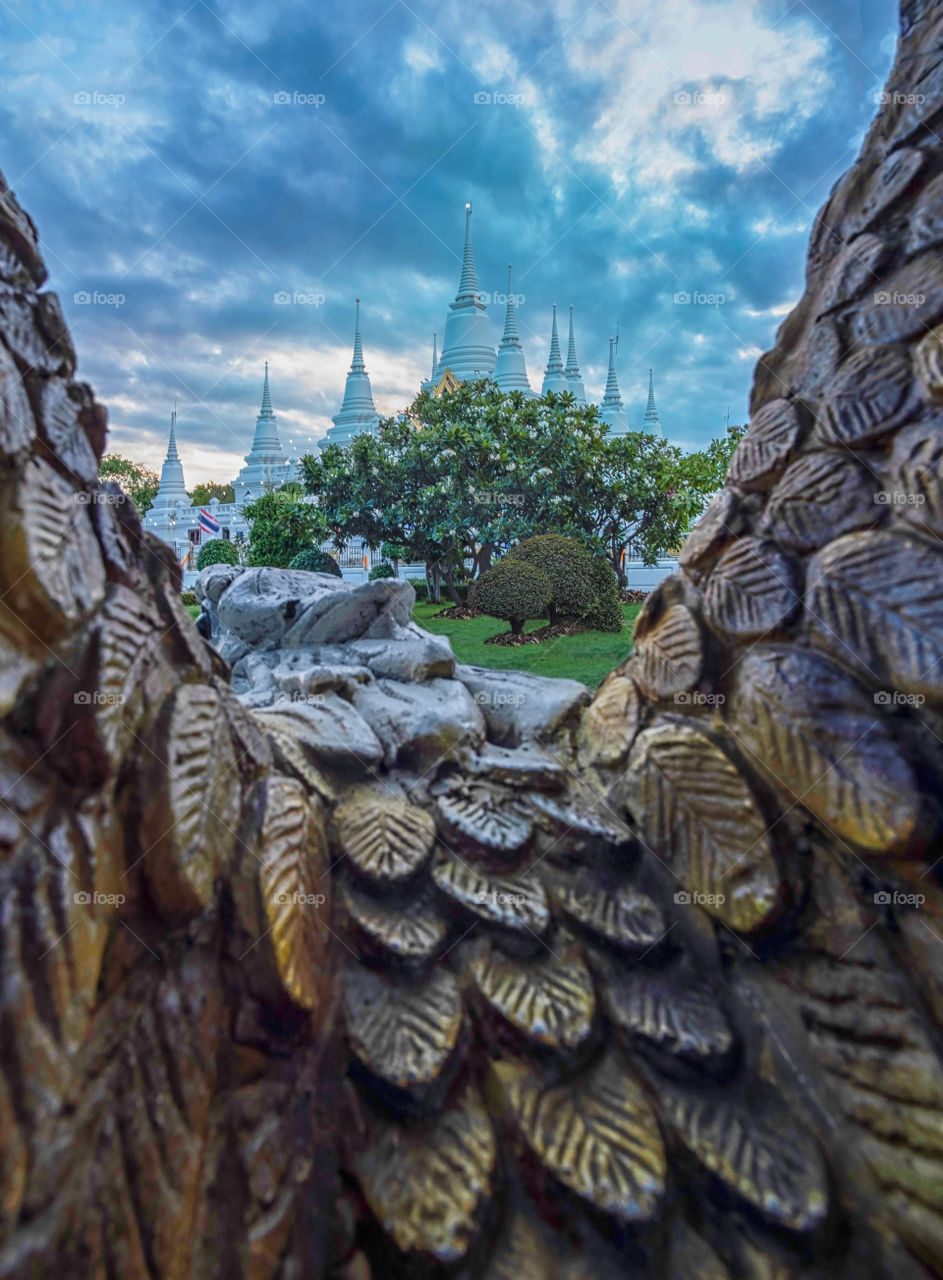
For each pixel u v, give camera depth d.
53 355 1.86
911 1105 1.74
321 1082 1.84
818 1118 1.83
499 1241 1.70
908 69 2.56
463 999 2.07
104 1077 1.35
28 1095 1.16
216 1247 1.45
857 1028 1.88
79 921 1.33
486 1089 1.95
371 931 2.10
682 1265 1.65
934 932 1.82
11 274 1.79
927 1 2.53
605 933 2.22
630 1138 1.82
